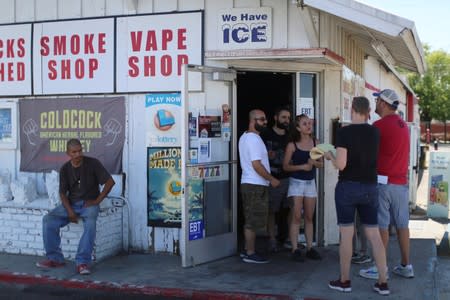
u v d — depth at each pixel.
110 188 7.30
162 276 6.86
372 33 7.91
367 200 6.04
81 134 8.25
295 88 8.08
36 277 6.83
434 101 54.12
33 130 8.51
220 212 7.65
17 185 7.94
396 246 8.47
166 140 7.83
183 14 7.72
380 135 6.54
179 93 7.76
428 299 5.98
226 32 7.57
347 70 8.98
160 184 7.88
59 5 8.30
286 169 7.31
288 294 6.12
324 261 7.47
